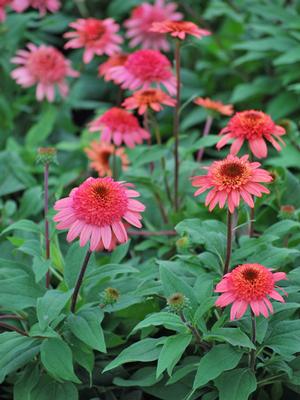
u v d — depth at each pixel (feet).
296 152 15.55
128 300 10.23
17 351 10.01
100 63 22.00
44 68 17.56
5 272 10.41
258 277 8.52
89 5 23.45
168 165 14.66
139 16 19.76
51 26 22.48
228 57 20.39
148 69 13.37
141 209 9.39
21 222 10.66
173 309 9.00
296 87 15.58
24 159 17.52
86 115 21.59
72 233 9.07
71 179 16.57
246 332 9.53
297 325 9.68
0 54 19.90
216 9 20.33
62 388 10.06
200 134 19.65
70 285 10.40
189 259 10.87
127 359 9.41
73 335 10.07
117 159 15.46
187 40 12.54
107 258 12.60
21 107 19.60
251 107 19.45
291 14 18.22
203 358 9.11
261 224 13.51
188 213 13.66
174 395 10.13
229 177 9.20
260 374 10.34
